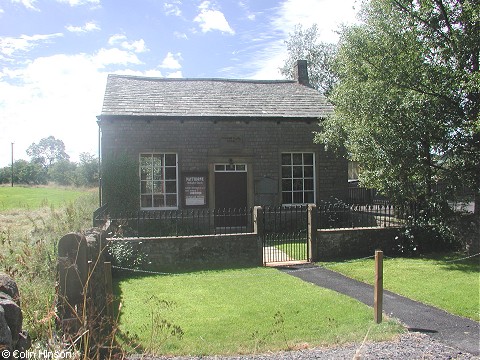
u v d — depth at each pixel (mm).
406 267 10945
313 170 17906
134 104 16953
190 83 19703
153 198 16734
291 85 21016
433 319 7176
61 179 61812
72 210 12633
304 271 10898
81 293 4766
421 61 12211
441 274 10172
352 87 13078
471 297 8320
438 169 12789
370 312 7418
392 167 12531
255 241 11727
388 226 13312
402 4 12492
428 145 12625
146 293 8867
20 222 14781
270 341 6184
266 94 19453
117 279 10250
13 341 3418
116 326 4957
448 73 11812
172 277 10398
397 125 12344
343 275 10422
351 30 13078
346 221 17266
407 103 11938
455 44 11961
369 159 13016
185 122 16781
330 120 15531
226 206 17062
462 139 12109
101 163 16125
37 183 61500
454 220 12836
